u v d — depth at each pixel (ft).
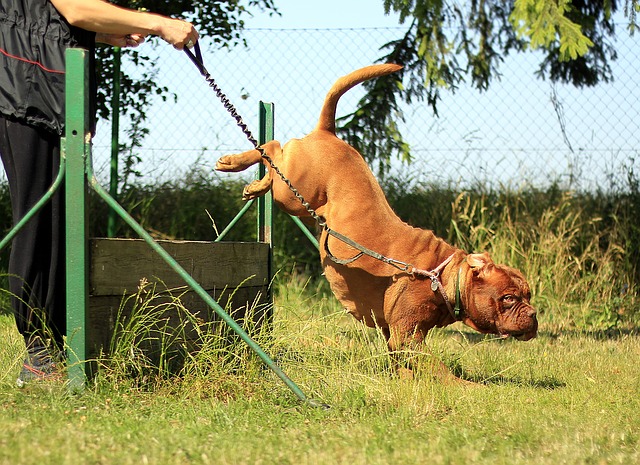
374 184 15.17
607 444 10.71
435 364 14.29
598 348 20.52
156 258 13.67
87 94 12.32
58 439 9.30
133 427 10.31
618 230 29.27
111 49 29.22
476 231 28.22
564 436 10.90
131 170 31.83
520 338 14.37
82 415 10.93
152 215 32.60
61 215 12.92
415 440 10.37
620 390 14.92
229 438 10.03
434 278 14.34
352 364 13.61
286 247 32.42
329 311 25.07
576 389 14.92
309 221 17.20
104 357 12.78
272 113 18.07
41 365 12.85
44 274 12.98
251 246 16.51
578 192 30.71
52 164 12.98
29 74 12.68
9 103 12.59
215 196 33.17
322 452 9.57
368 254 14.43
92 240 12.55
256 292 16.69
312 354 14.26
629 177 30.25
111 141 28.68
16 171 12.81
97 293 12.64
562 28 23.70
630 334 23.72
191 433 10.23
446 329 23.36
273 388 13.14
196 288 12.25
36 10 12.92
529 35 23.98
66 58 12.23
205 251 14.83
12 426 9.86
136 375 13.07
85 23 12.73
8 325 19.56
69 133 12.24
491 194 31.12
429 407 12.32
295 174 14.87
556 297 26.76
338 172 14.90
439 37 26.76
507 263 27.45
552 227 29.89
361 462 9.10
